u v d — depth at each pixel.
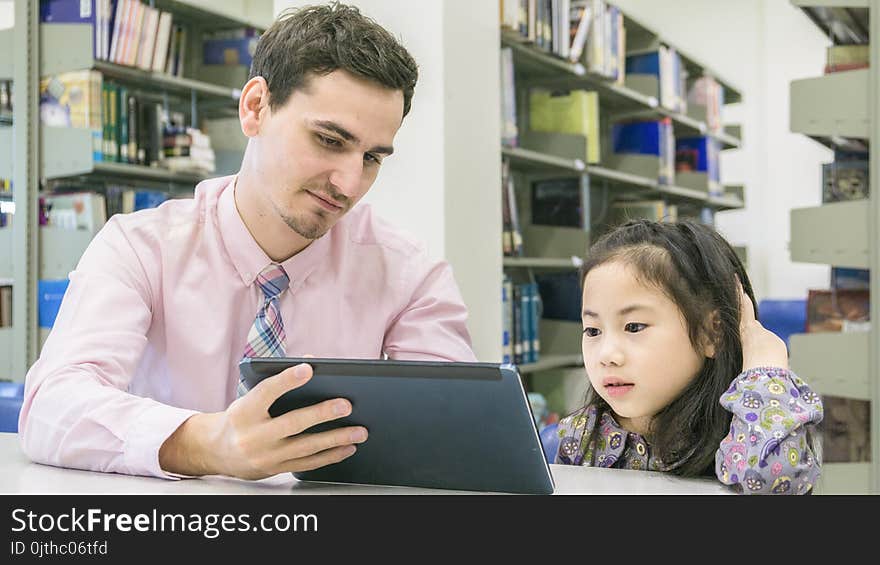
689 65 5.39
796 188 6.30
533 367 3.63
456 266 2.58
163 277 1.24
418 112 2.57
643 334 0.95
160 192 3.46
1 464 1.01
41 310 3.19
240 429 0.80
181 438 0.87
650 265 0.95
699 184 5.36
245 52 3.86
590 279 0.99
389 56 1.06
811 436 0.90
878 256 2.55
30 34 3.19
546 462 0.75
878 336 2.54
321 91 1.05
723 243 1.01
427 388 0.73
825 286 6.20
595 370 0.99
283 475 0.92
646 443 1.02
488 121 2.75
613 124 4.88
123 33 3.19
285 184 1.11
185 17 3.79
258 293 1.27
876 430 2.54
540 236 4.08
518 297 3.60
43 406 0.99
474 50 2.69
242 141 4.01
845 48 2.82
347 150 1.08
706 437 0.92
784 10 6.33
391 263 1.38
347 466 0.84
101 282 1.16
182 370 1.25
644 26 4.52
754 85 6.43
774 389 0.86
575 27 3.79
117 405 0.94
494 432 0.74
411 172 2.58
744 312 0.99
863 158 2.89
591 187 4.84
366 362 0.74
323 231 1.17
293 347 1.29
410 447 0.79
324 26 1.07
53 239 3.20
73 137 3.14
